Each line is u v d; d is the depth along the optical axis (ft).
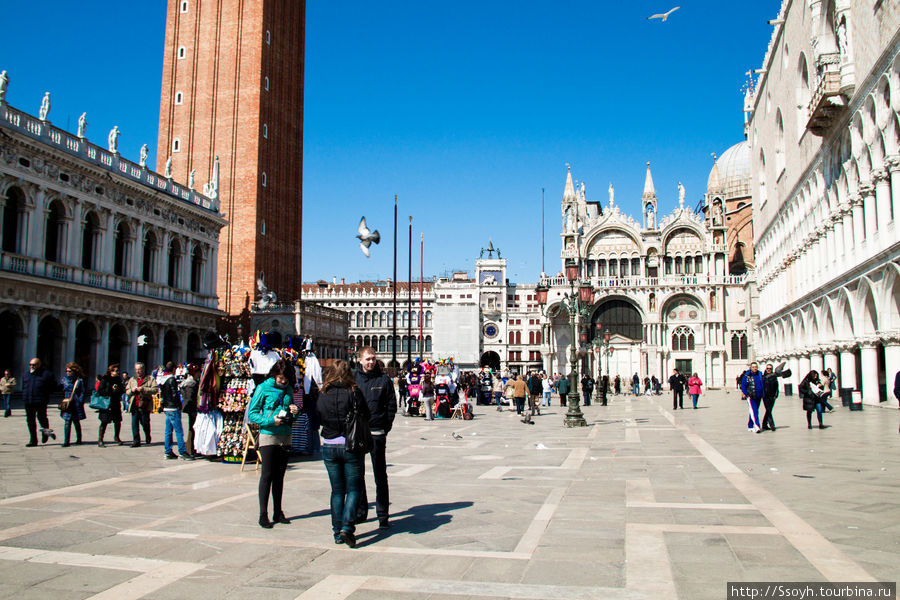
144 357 186.19
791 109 174.40
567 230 293.64
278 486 32.40
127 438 74.18
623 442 68.69
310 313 258.16
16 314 138.82
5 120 136.05
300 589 23.03
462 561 25.95
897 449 58.18
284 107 284.41
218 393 55.52
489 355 332.19
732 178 333.21
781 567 24.58
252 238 252.83
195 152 261.24
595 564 25.32
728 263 314.35
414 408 118.83
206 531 30.86
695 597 21.71
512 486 42.04
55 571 24.98
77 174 156.35
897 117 101.76
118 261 176.35
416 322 358.84
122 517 33.65
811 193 157.48
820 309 153.07
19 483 43.70
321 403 29.60
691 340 283.59
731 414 114.11
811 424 82.53
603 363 287.07
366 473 48.47
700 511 33.96
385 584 23.44
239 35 264.11
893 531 29.45
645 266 291.58
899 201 103.50
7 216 141.18
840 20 122.62
